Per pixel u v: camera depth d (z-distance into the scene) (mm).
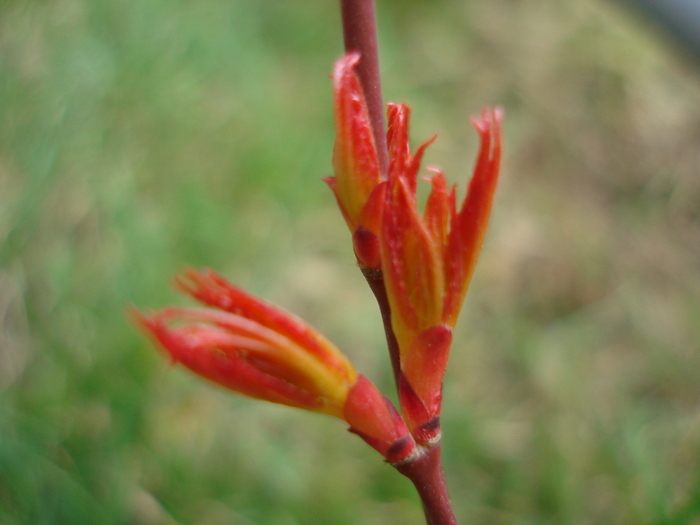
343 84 103
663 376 322
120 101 365
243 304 106
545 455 291
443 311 104
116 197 338
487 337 338
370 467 290
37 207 329
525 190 401
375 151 104
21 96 351
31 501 264
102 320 307
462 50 466
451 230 103
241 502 279
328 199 378
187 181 357
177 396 302
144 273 316
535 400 315
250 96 393
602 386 321
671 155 413
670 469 286
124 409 285
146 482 279
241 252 349
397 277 103
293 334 105
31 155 337
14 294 314
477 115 435
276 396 106
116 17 386
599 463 290
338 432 299
